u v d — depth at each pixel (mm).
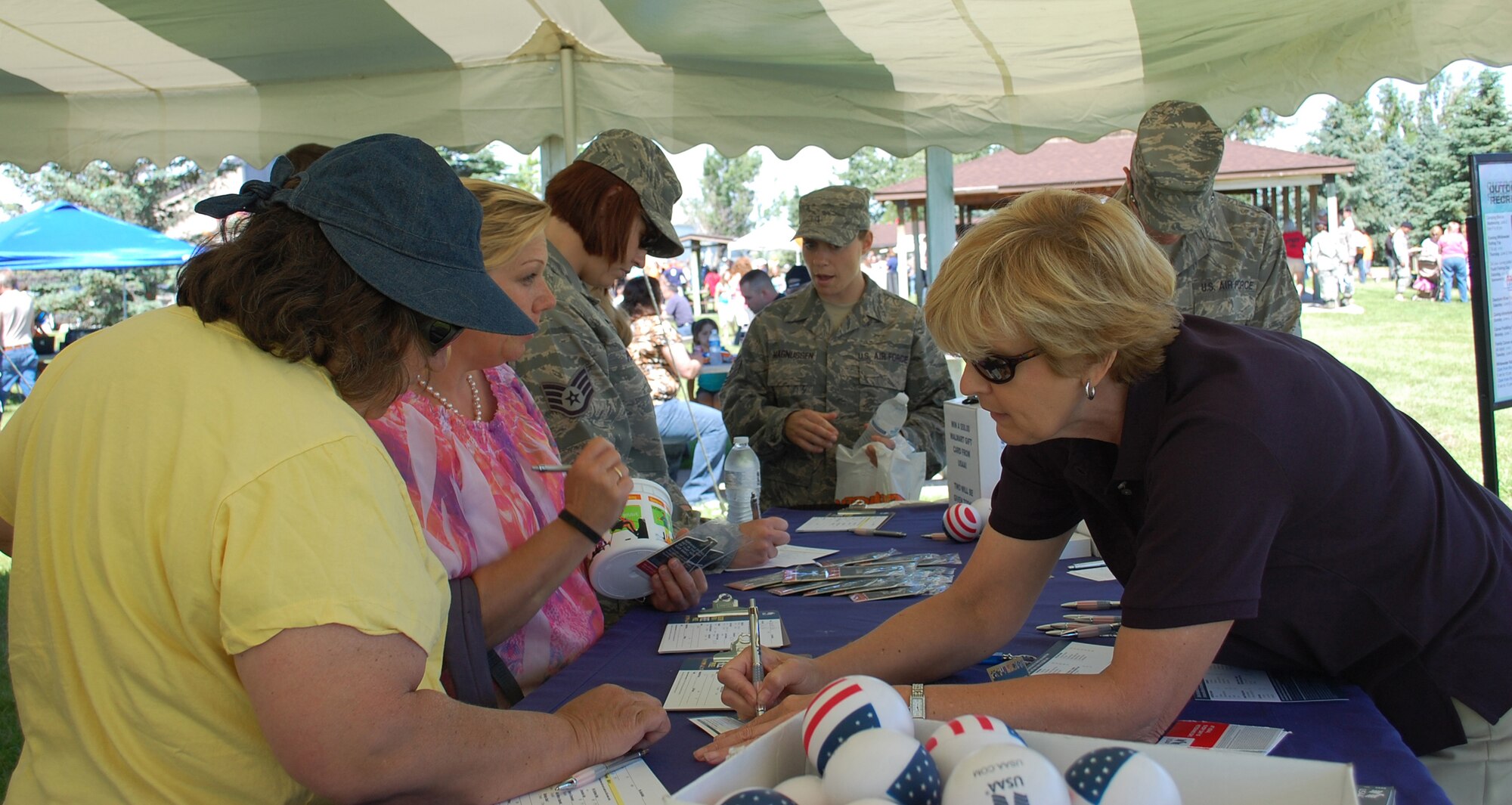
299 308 1028
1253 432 1229
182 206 22234
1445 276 22141
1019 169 16703
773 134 4227
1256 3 3293
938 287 1318
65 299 20156
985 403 1357
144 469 1012
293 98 4191
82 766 1061
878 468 3371
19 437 1154
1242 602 1209
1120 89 4082
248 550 964
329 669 967
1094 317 1228
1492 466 3227
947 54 3762
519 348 1814
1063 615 1936
